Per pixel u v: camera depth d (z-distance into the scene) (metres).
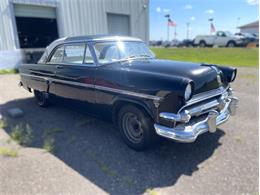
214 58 15.36
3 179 2.71
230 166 2.93
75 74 3.93
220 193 2.46
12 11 9.74
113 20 13.59
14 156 3.21
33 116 4.82
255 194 2.43
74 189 2.55
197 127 2.92
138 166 2.98
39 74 4.91
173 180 2.69
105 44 3.91
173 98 2.74
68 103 4.42
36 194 2.46
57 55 4.48
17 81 8.14
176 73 3.04
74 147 3.48
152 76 2.99
